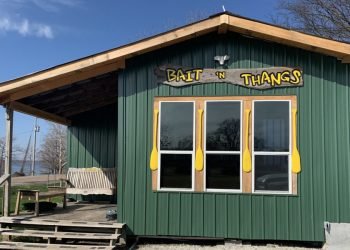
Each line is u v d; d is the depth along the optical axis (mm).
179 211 8711
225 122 8797
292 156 8523
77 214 10148
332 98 8578
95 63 8797
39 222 8633
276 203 8484
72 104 12273
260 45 8844
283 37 8383
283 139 8602
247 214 8531
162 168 8859
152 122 8977
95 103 12930
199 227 8617
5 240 8625
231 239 8539
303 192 8438
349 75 8570
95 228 8570
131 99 9078
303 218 8391
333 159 8445
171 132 8922
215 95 8859
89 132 13609
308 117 8578
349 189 8359
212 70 8914
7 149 9484
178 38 8688
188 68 8984
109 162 13359
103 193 12070
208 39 8992
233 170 8680
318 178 8438
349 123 8484
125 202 8852
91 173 13039
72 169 13188
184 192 8734
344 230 8102
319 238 8320
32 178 35000
